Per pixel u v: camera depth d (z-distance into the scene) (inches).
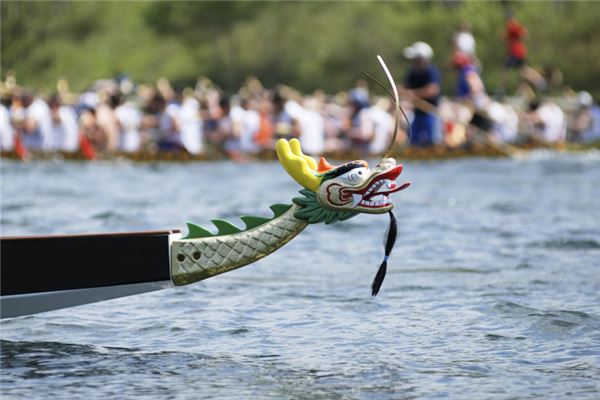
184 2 6604.3
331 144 3102.9
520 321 930.1
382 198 767.1
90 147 2901.1
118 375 767.1
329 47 6343.5
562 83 5949.8
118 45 5974.4
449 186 2177.7
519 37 4074.8
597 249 1334.9
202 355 825.5
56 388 733.9
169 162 2918.3
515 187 2154.3
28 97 2864.2
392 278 1147.3
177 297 1039.0
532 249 1336.1
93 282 779.4
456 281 1125.7
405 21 6309.1
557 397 710.5
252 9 6555.1
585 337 870.4
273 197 1967.3
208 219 1627.7
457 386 738.2
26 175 2426.2
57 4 5792.3
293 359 813.9
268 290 1082.1
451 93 6131.9
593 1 6092.5
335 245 1371.8
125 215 1658.5
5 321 927.7
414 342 864.9
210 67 6378.0
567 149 3324.3
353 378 760.3
